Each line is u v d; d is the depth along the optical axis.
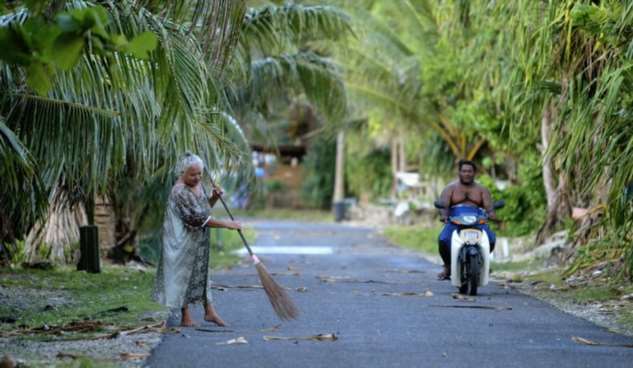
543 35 27.48
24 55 14.20
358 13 58.56
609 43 25.83
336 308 24.84
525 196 49.72
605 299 26.66
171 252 20.67
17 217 27.25
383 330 21.08
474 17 39.44
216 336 19.94
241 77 36.94
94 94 21.95
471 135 58.94
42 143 21.48
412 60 60.38
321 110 43.50
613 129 24.42
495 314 23.86
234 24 21.53
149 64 20.36
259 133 45.53
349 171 99.56
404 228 73.69
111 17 19.42
